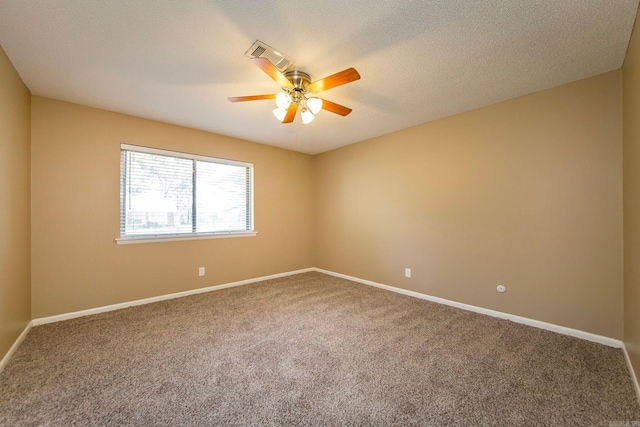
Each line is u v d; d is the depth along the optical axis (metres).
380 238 3.92
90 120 2.83
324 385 1.64
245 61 2.01
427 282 3.34
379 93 2.53
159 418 1.37
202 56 1.95
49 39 1.75
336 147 4.59
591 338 2.20
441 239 3.20
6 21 1.58
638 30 1.52
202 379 1.70
